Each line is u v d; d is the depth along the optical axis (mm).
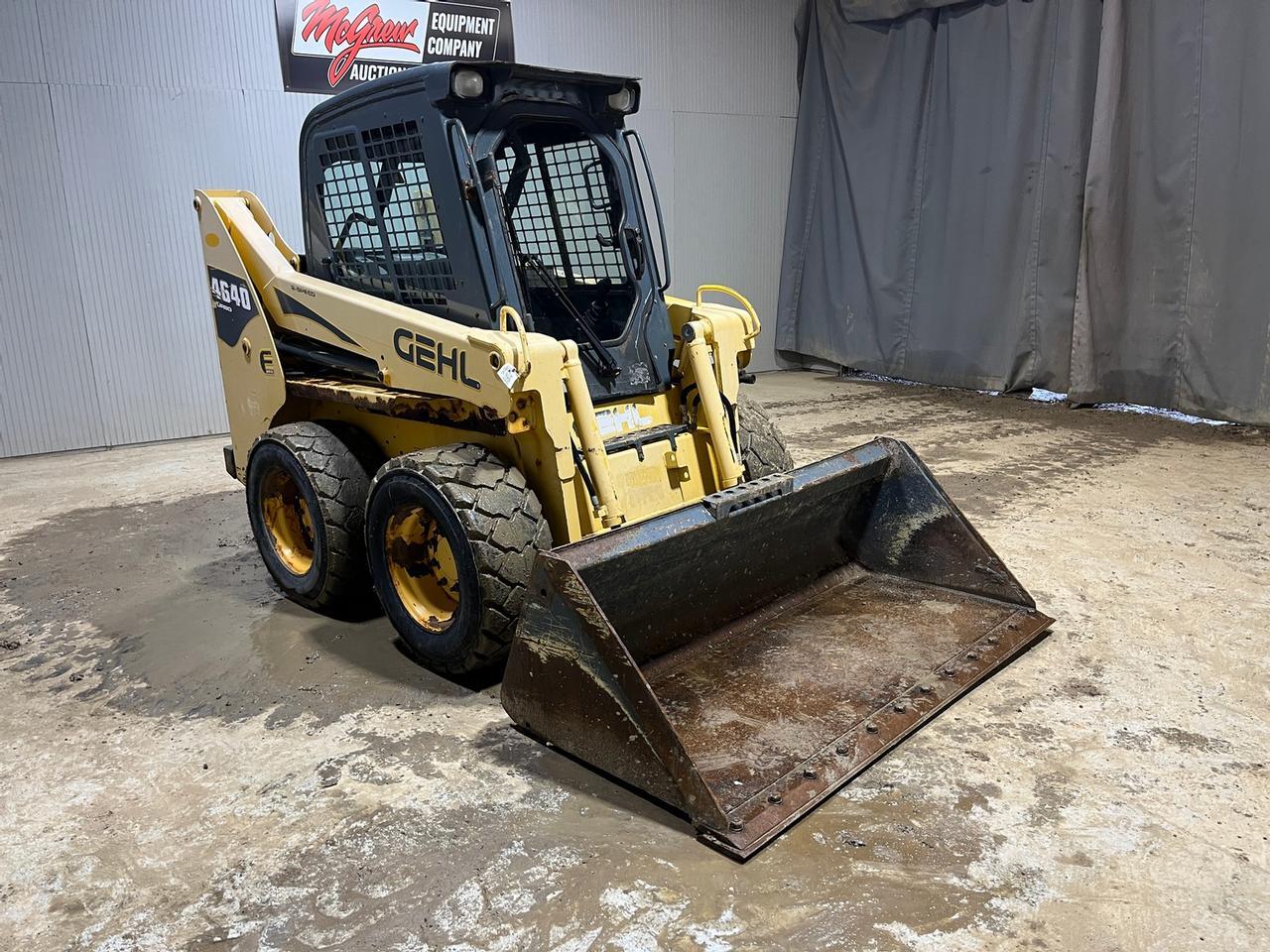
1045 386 7469
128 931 1947
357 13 6719
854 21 8320
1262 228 5980
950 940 1863
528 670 2484
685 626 2895
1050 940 1858
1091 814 2246
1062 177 7035
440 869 2107
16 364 6141
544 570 2367
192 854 2186
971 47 7500
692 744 2449
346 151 3283
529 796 2369
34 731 2756
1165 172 6438
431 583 3055
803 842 2162
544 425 2754
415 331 2969
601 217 3293
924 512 3346
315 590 3477
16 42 5777
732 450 3234
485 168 2918
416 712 2809
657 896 2002
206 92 6367
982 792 2334
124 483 5566
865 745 2453
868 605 3264
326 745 2639
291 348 3602
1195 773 2410
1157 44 6352
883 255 8453
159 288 6477
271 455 3516
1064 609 3406
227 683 3023
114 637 3404
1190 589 3574
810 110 9031
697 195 8695
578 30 7707
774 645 2984
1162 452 5699
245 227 3736
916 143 8055
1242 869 2057
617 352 3129
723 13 8492
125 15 6035
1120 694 2807
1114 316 6883
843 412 7180
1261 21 5812
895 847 2141
